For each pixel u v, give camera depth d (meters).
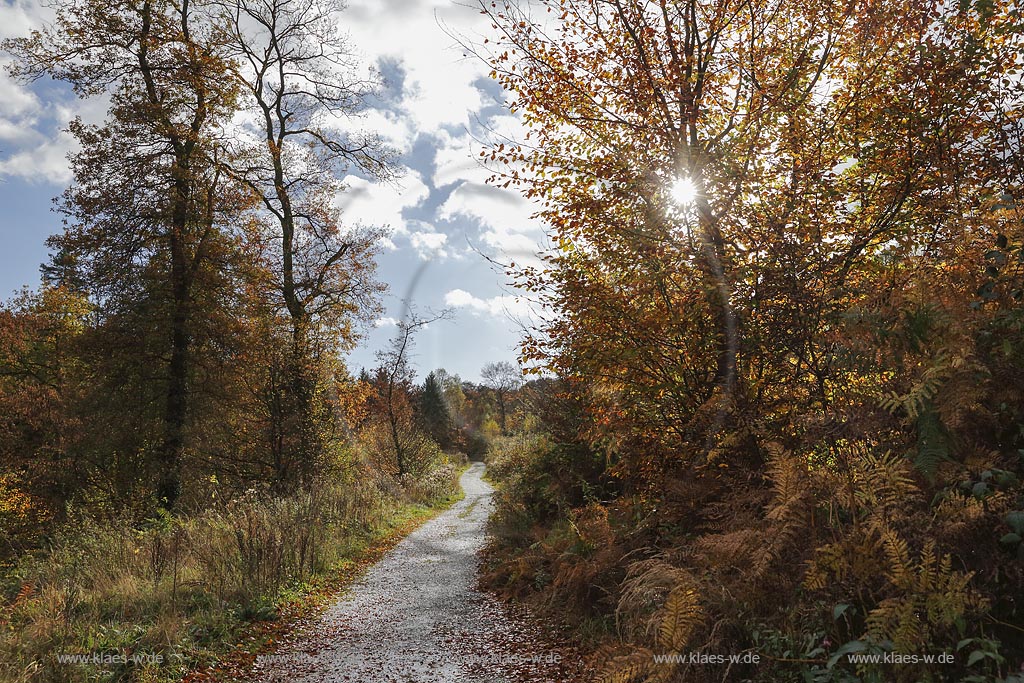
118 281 19.41
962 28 6.47
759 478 5.56
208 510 14.35
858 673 3.31
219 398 20.67
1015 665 2.93
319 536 12.30
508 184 8.16
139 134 19.47
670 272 7.26
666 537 6.29
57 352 27.11
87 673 5.70
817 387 5.74
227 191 20.95
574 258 7.98
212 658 6.57
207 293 20.55
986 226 4.53
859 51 7.25
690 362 7.06
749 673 3.83
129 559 9.65
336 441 22.14
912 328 3.97
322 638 7.40
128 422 19.83
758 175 7.21
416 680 5.84
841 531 3.75
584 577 6.95
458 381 71.25
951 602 3.02
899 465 3.76
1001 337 3.74
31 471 21.73
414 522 19.36
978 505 3.35
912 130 6.33
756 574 3.98
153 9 20.48
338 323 23.45
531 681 5.51
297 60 23.38
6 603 8.40
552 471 13.03
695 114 7.65
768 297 6.08
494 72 8.34
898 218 6.44
